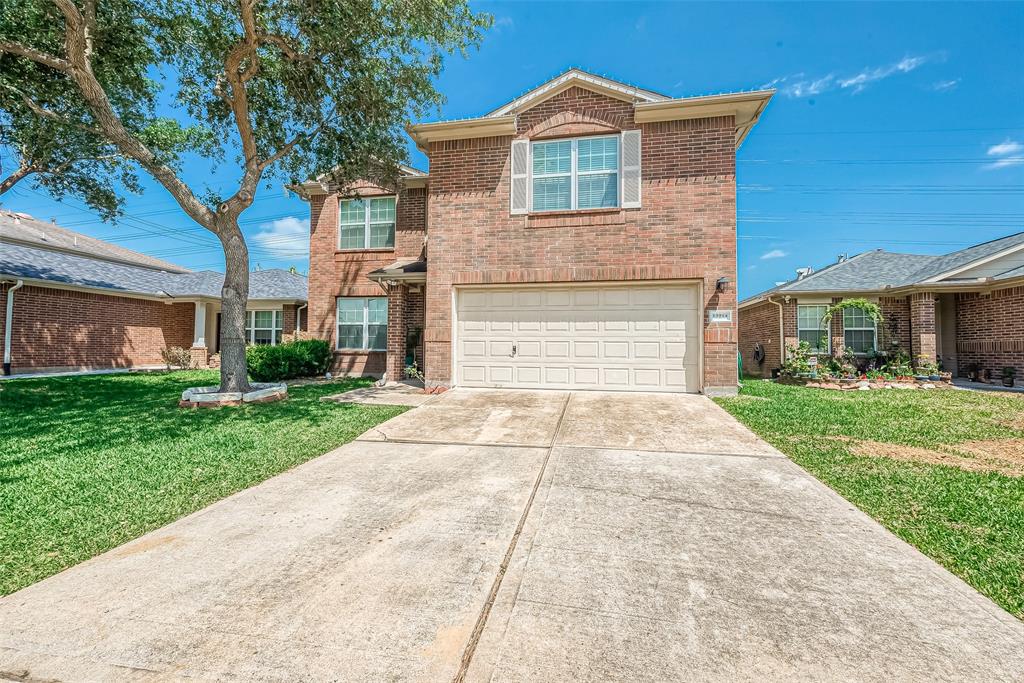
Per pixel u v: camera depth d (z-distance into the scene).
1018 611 2.35
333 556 2.93
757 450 5.41
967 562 2.85
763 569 2.77
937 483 4.25
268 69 9.47
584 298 9.98
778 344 15.98
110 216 12.94
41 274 14.78
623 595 2.48
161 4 8.28
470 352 10.42
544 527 3.37
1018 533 3.24
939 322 15.00
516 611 2.34
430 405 8.32
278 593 2.51
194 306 19.67
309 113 10.23
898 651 2.04
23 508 3.74
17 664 1.96
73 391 10.34
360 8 8.09
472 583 2.61
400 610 2.35
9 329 13.73
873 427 6.51
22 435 6.13
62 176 11.73
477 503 3.84
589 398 8.97
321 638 2.13
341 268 14.75
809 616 2.30
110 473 4.62
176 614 2.32
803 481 4.34
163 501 3.91
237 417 7.33
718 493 4.05
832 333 14.98
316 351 13.93
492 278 10.12
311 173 11.06
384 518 3.54
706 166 9.39
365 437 6.13
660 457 5.17
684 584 2.60
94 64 9.09
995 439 5.87
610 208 9.70
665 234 9.49
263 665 1.95
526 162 10.13
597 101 9.87
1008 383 12.35
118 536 3.25
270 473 4.66
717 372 9.24
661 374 9.64
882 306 14.84
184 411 7.84
